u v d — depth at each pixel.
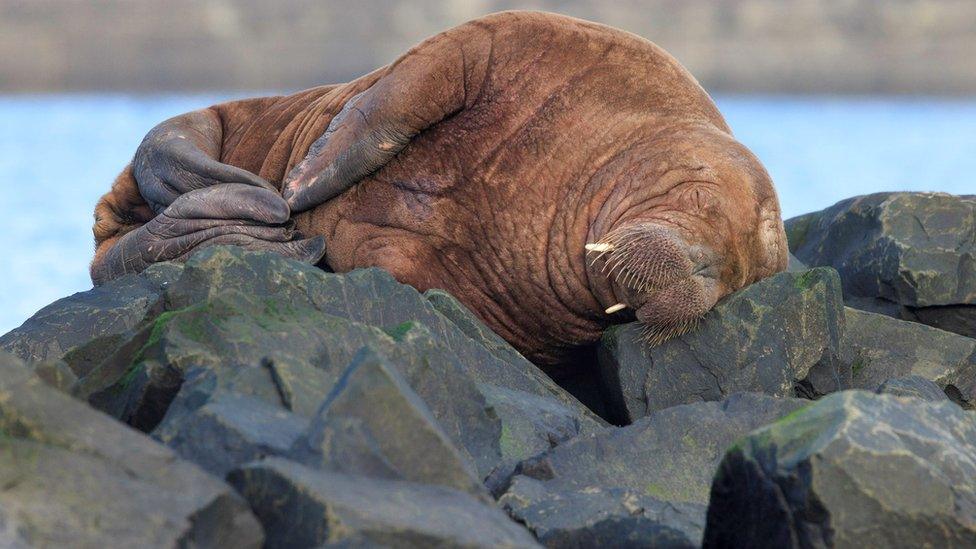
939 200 36.75
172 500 15.54
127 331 24.97
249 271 25.42
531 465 22.30
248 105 37.16
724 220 27.88
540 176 29.89
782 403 23.67
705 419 23.45
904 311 35.91
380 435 17.66
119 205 36.19
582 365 32.09
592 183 29.52
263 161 35.06
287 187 31.23
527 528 19.84
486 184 30.25
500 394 25.08
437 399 22.36
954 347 31.14
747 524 18.48
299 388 19.62
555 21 30.92
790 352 27.55
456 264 30.67
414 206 30.67
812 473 17.48
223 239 30.84
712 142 29.23
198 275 25.05
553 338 31.11
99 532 14.76
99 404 22.16
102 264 32.88
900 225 36.66
